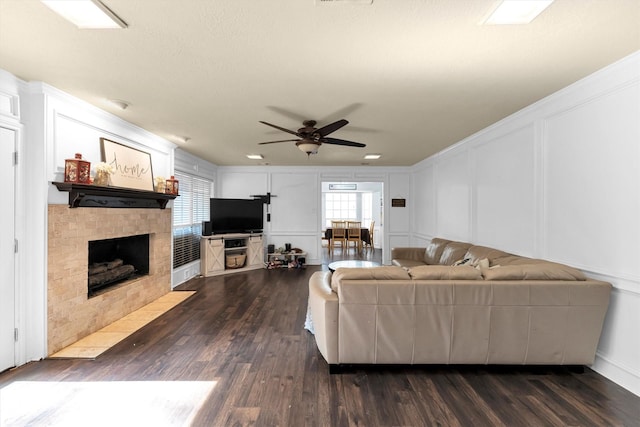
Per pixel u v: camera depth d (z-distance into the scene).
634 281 2.18
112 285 3.74
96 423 1.88
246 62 2.24
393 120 3.62
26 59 2.21
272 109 3.24
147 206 4.15
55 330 2.78
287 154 5.81
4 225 2.48
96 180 3.13
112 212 3.48
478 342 2.41
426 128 3.96
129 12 1.67
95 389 2.23
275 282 5.55
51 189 2.73
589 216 2.52
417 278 2.47
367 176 7.32
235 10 1.65
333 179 7.32
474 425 1.87
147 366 2.55
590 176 2.51
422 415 1.96
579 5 1.60
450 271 2.50
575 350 2.38
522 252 3.32
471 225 4.36
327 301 2.39
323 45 2.01
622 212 2.26
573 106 2.64
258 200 6.93
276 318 3.71
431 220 5.95
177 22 1.76
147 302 4.24
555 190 2.87
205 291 4.93
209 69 2.35
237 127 3.93
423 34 1.88
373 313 2.39
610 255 2.36
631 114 2.19
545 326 2.38
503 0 1.57
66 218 2.87
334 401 2.10
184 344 2.97
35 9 1.64
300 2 1.58
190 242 5.86
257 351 2.84
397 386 2.29
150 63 2.26
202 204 6.45
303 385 2.29
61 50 2.08
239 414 1.96
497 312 2.38
